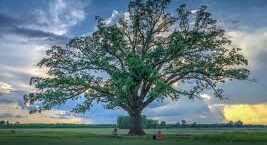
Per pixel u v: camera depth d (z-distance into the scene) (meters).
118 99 63.47
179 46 63.56
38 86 65.31
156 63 66.06
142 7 67.25
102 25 66.62
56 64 67.19
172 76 66.56
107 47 66.94
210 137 54.69
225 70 65.69
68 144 44.62
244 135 55.16
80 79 64.44
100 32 66.38
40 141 49.31
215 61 67.00
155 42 68.69
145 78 64.00
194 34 64.75
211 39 66.69
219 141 50.53
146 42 68.50
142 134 66.31
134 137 59.78
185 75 67.06
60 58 67.38
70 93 65.75
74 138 56.16
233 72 64.75
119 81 61.62
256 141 49.78
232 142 48.53
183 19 66.31
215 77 66.38
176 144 45.59
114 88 63.47
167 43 66.88
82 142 48.19
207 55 67.25
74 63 66.38
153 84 64.25
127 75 63.34
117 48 67.06
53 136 60.81
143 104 66.56
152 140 52.81
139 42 69.06
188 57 67.06
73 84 64.25
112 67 65.94
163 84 62.06
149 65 63.59
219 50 67.38
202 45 66.81
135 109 66.75
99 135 64.94
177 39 65.50
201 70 65.31
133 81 63.97
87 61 65.88
